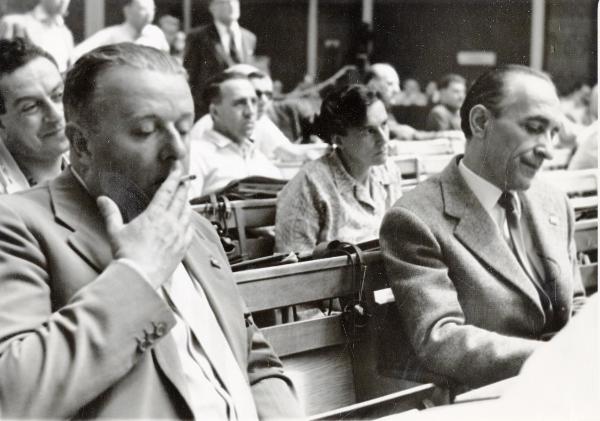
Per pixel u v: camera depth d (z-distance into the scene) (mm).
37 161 2738
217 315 1868
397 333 2723
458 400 2221
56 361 1498
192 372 1749
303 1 8234
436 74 8227
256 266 2689
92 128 1734
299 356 2484
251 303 2320
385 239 2750
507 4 8539
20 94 2617
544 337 2814
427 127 8031
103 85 1719
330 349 2562
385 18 8344
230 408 1769
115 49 1749
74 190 1772
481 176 2896
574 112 9133
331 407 2523
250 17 8281
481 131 2918
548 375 2225
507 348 2543
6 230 1650
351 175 3545
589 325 2309
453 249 2748
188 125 1768
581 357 2264
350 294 2600
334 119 3477
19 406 1479
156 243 1626
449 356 2574
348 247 2654
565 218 3080
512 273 2773
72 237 1702
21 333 1561
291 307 2803
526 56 8875
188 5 6875
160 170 1743
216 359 1806
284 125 7145
